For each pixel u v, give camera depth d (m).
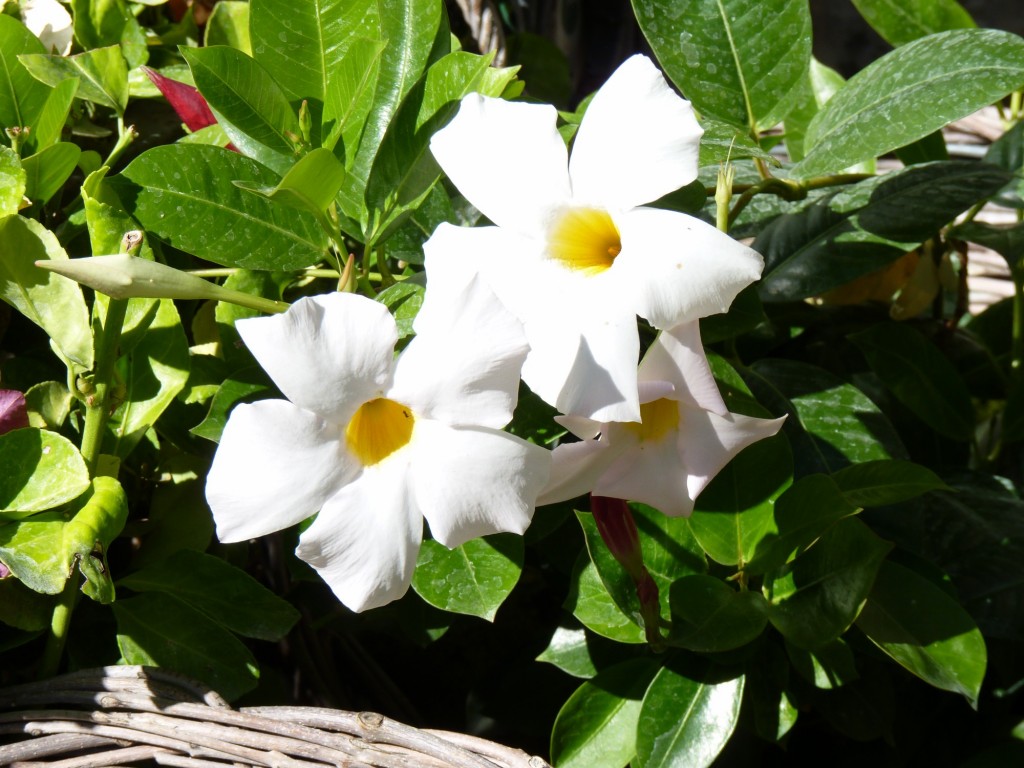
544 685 0.67
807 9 0.64
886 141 0.59
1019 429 0.69
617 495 0.53
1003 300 0.75
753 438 0.53
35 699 0.56
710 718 0.57
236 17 0.69
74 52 0.69
